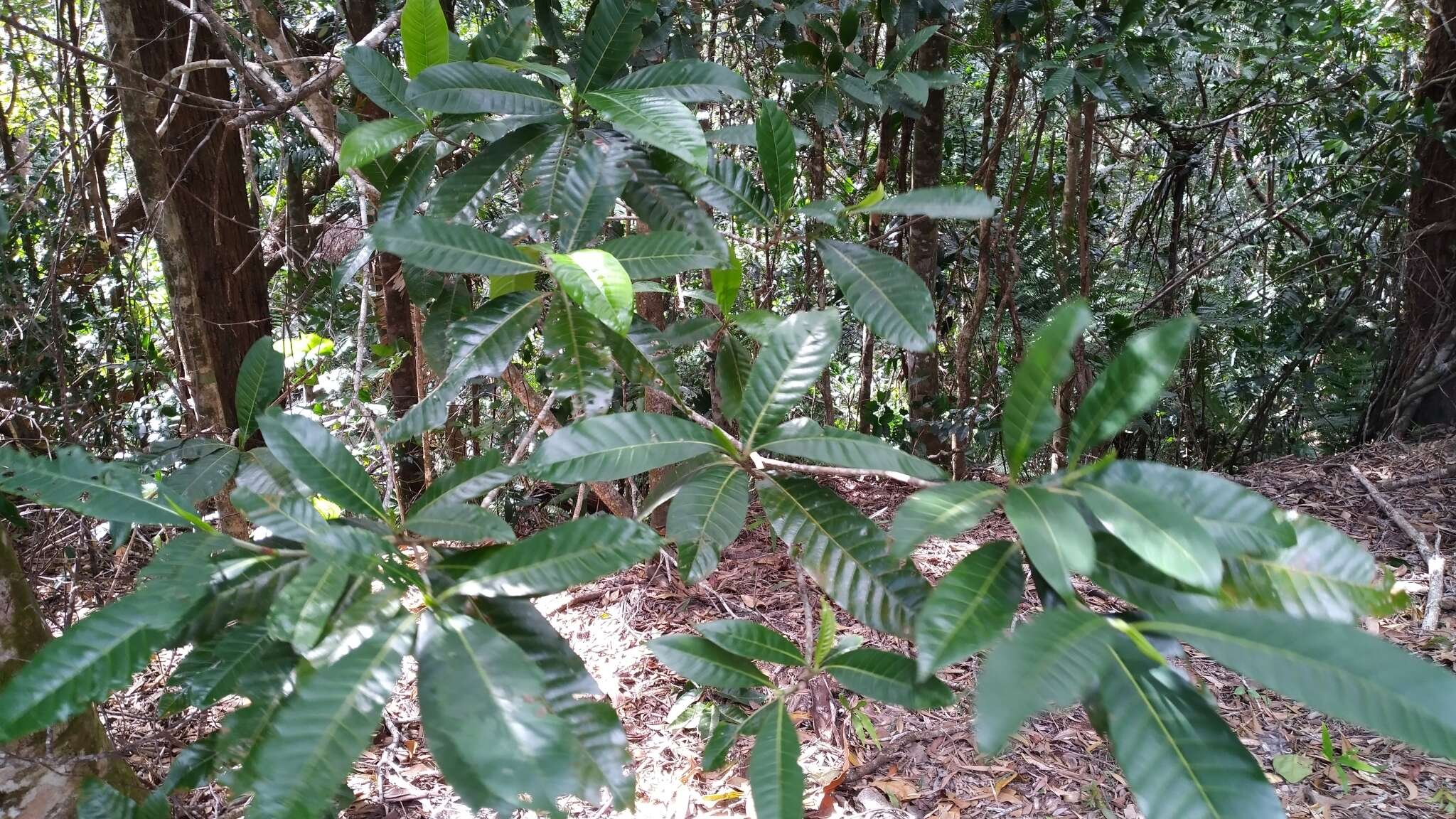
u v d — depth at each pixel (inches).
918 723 114.6
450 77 50.4
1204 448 259.6
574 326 46.4
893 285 46.2
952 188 46.4
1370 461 202.4
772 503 38.1
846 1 147.5
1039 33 168.4
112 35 89.7
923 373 200.5
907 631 35.4
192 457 53.1
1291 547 27.9
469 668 29.0
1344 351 239.9
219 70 172.4
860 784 103.5
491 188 54.8
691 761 105.9
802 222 60.2
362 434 140.3
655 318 128.7
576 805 99.1
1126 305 246.8
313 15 179.0
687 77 52.4
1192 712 25.0
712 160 53.5
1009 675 23.1
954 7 137.1
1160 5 162.7
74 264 140.2
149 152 93.1
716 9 139.0
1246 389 245.1
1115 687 25.4
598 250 41.9
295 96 84.0
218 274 170.6
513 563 34.0
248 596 36.7
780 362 39.8
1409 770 103.7
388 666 29.4
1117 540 30.7
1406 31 237.1
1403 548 158.9
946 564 150.4
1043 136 242.8
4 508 62.9
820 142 164.7
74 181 115.3
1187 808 23.3
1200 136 236.7
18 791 62.6
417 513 37.7
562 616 145.3
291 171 178.2
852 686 39.7
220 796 95.7
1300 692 22.9
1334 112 224.1
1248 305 241.4
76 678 30.3
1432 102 209.8
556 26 104.0
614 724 34.2
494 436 154.6
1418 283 224.5
